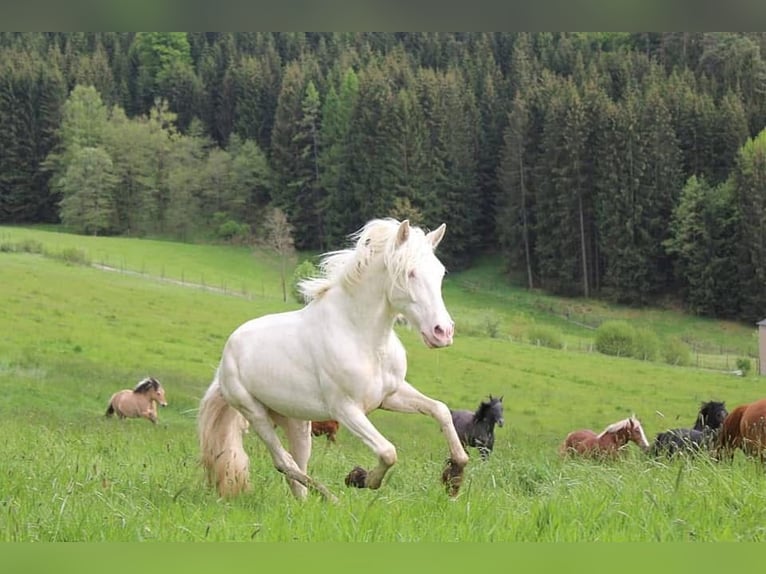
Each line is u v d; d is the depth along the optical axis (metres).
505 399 49.09
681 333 86.62
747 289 88.69
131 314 60.09
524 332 74.44
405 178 102.38
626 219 94.06
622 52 111.25
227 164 110.25
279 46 123.56
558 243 96.75
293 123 109.31
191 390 40.25
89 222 104.44
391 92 104.38
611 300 93.94
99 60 119.62
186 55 121.88
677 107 98.81
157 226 107.38
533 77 110.94
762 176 88.88
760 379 62.25
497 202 103.62
